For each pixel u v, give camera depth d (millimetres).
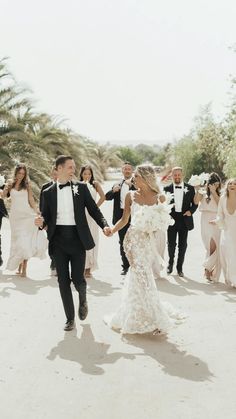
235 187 8648
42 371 4945
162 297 7977
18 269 10211
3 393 4449
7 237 15102
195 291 8430
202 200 9609
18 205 9641
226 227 8750
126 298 6242
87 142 58844
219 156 39812
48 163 27797
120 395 4418
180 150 45156
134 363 5184
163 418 4004
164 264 6355
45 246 9758
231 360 5281
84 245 6312
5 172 24891
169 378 4801
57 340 5883
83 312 6277
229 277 8656
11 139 26562
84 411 4117
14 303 7523
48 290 8398
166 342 5863
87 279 9398
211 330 6301
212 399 4355
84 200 6406
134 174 6426
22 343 5762
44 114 31406
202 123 44531
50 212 6422
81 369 5004
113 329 6332
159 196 6375
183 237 9766
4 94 27469
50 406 4203
